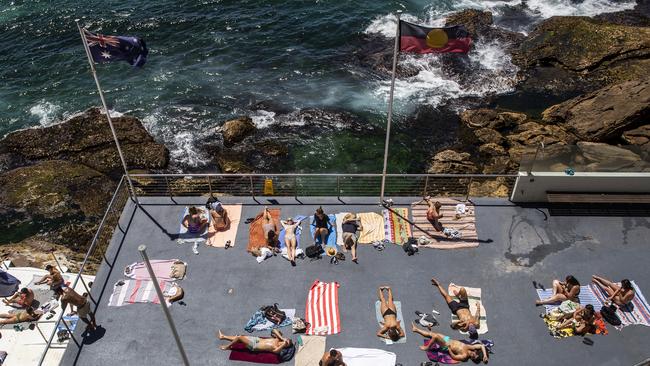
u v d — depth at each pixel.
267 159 34.41
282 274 17.75
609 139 34.53
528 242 18.72
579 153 18.97
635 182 19.42
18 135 36.00
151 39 46.31
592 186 19.58
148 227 19.47
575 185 19.56
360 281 17.48
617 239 18.84
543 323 16.36
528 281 17.50
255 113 38.34
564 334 16.00
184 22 48.12
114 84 41.44
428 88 40.19
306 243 18.78
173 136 36.53
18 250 28.59
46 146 35.22
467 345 15.42
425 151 34.91
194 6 50.41
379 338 15.88
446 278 17.59
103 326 16.34
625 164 19.16
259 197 20.55
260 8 50.00
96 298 17.12
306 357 15.45
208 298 17.06
